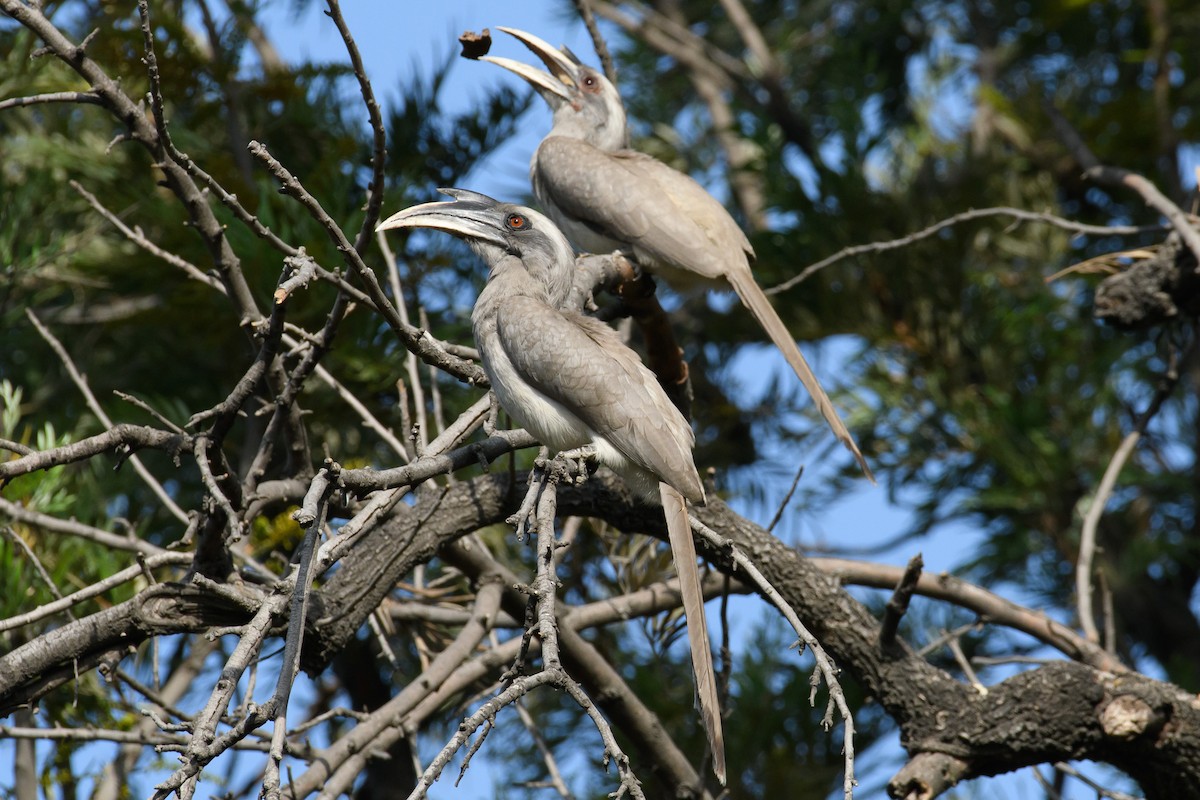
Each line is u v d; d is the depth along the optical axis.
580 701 6.59
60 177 13.86
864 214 16.34
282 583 7.52
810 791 14.03
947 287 16.39
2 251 12.86
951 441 16.50
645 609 12.38
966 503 16.16
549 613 7.02
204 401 14.53
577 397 9.84
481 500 11.23
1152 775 10.38
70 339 14.88
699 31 23.97
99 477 13.69
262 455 9.54
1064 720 10.37
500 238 11.17
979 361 16.75
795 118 21.34
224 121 14.48
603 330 10.34
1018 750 10.50
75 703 9.52
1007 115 18.42
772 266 16.70
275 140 14.40
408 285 14.23
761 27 23.72
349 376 13.14
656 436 9.76
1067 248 17.39
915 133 18.84
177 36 13.50
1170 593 17.62
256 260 12.19
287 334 12.34
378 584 10.67
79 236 13.30
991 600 12.30
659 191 13.54
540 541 7.41
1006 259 17.84
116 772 11.67
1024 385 16.55
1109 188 18.97
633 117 22.25
